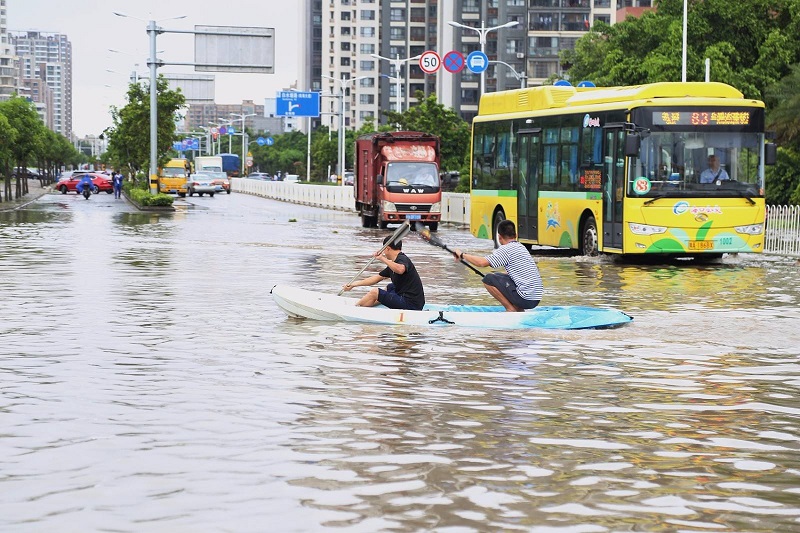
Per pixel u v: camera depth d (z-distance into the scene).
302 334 20.38
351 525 9.23
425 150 62.72
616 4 180.62
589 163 39.94
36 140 104.69
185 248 43.50
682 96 37.94
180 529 9.10
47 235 50.75
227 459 11.36
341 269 34.69
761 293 28.91
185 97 108.94
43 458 11.38
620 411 14.05
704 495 10.28
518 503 9.91
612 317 21.95
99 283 29.67
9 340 19.50
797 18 77.44
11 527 9.15
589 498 10.10
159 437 12.30
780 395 15.23
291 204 105.56
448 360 17.75
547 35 181.50
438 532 9.06
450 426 13.02
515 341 19.88
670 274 34.66
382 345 19.19
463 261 22.67
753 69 77.62
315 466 11.12
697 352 18.95
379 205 62.12
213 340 19.59
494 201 47.72
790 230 44.03
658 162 37.31
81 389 15.06
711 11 78.50
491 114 48.56
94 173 130.75
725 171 37.69
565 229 41.75
